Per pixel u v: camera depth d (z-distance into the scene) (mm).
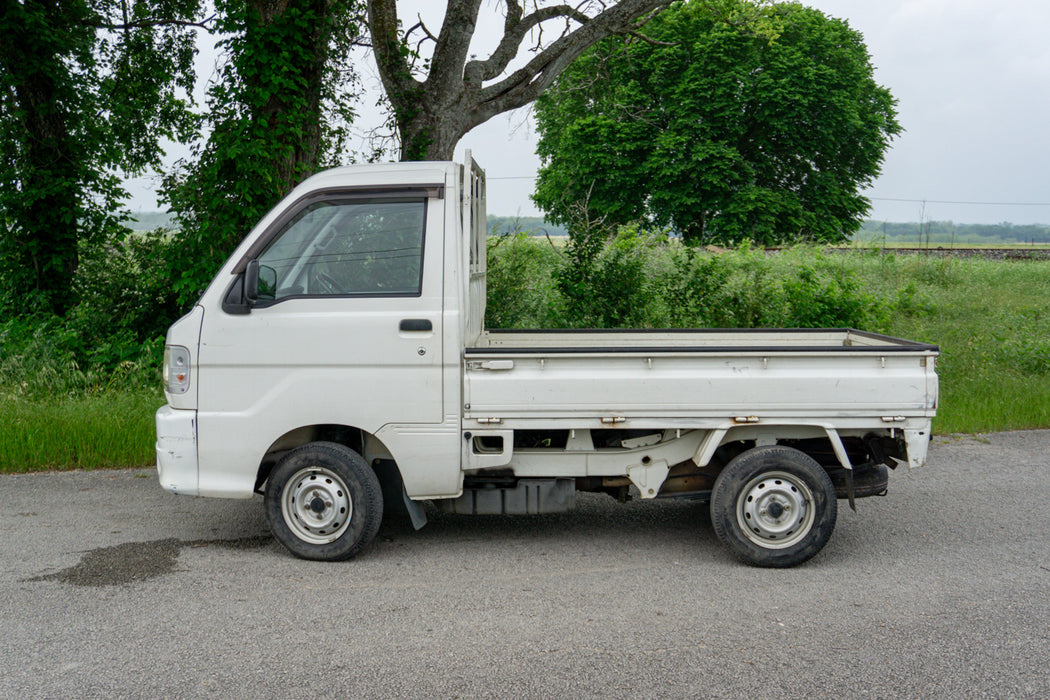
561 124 35469
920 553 5434
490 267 12594
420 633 4168
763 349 5039
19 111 12773
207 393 5125
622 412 5059
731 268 14273
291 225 5160
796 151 33844
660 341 6727
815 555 5348
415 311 5059
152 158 14984
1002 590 4758
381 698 3508
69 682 3641
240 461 5129
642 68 33344
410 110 11734
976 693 3545
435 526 6055
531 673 3730
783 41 33438
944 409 9750
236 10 10742
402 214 5129
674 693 3543
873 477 5453
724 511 5109
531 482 5445
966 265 21469
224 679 3674
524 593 4727
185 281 11078
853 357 5055
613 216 33719
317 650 3969
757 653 3932
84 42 13523
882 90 35906
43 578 4922
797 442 5582
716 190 32406
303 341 5066
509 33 12438
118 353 11258
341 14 11352
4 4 12625
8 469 7551
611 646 4012
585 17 12859
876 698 3502
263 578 4945
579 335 6734
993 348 12195
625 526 6059
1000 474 7480
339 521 5184
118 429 8062
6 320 12508
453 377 5051
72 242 13695
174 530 5859
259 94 10805
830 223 34281
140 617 4355
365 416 5082
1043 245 59562
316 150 11750
